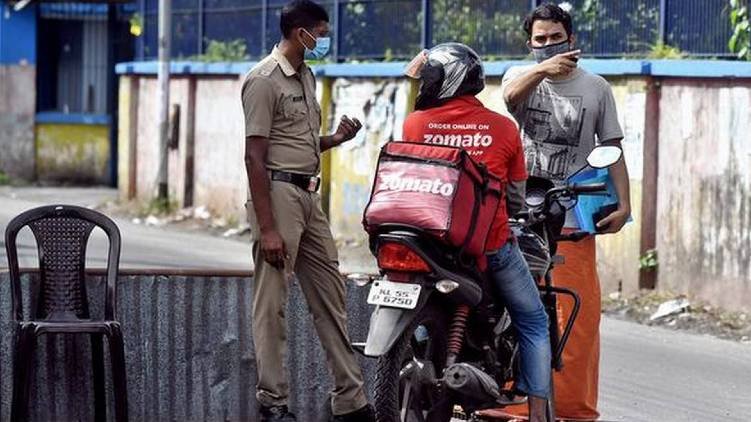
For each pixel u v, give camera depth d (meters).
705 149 25.48
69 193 54.09
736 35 24.97
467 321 13.20
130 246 35.88
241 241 38.25
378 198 12.68
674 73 25.89
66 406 14.78
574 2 29.09
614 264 27.17
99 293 14.72
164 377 15.07
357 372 14.77
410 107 33.88
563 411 15.47
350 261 33.38
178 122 44.34
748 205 24.59
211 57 43.06
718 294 25.17
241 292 15.23
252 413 15.28
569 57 14.49
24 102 57.75
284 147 14.27
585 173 15.12
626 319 25.12
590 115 15.09
